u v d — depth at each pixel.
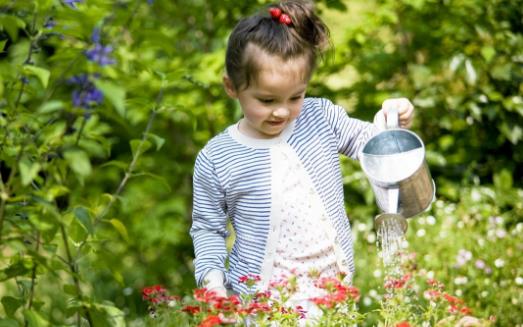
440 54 5.21
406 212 2.56
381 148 2.51
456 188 5.22
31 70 2.02
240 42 2.45
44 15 2.14
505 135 5.29
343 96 5.12
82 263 2.79
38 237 2.18
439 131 5.44
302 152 2.61
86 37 2.12
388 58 5.02
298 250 2.57
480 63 5.10
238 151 2.61
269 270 2.58
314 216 2.58
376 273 4.05
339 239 2.61
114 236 5.06
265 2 4.77
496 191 5.14
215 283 2.47
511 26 5.29
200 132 5.08
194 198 2.69
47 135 2.18
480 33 5.00
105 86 1.93
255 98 2.45
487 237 4.46
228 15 5.10
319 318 2.39
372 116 4.95
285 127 2.64
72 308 2.21
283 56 2.39
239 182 2.59
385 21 4.85
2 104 2.19
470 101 5.07
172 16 5.23
